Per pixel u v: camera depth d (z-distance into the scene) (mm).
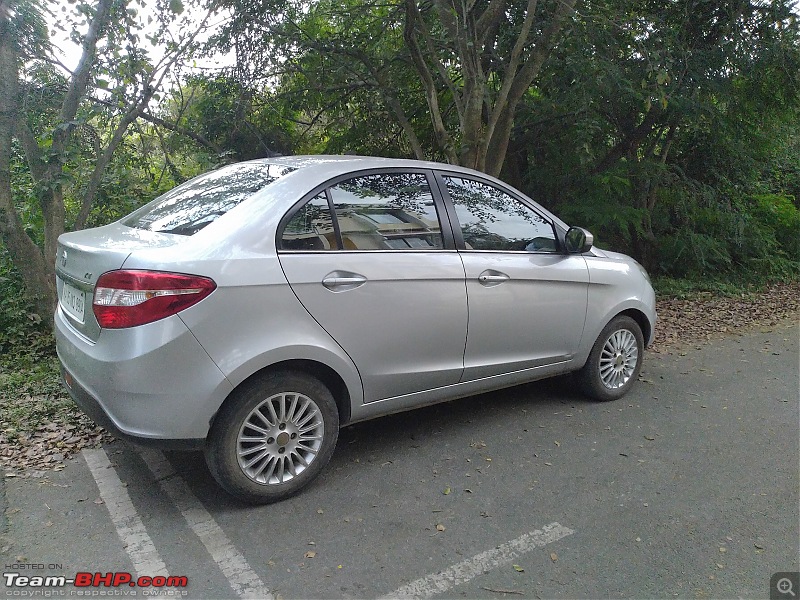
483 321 4004
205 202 3537
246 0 7707
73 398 3354
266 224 3217
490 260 4031
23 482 3506
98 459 3797
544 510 3342
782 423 4613
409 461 3871
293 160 3854
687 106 9094
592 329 4691
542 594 2678
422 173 3938
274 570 2801
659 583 2762
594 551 2984
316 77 8672
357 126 9594
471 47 6887
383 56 8648
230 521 3170
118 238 3344
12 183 6898
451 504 3379
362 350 3492
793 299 10008
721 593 2703
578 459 3953
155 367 2910
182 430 2996
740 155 10508
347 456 3926
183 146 8273
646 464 3902
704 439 4301
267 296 3121
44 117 6328
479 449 4059
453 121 9375
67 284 3500
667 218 10969
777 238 12398
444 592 2680
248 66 8297
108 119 6820
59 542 2973
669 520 3268
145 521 3160
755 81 9594
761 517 3311
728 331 7715
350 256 3436
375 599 2627
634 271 5051
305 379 3332
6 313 5848
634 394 5195
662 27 8586
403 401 3795
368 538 3051
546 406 4848
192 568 2805
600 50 8266
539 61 7512
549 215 4516
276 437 3279
